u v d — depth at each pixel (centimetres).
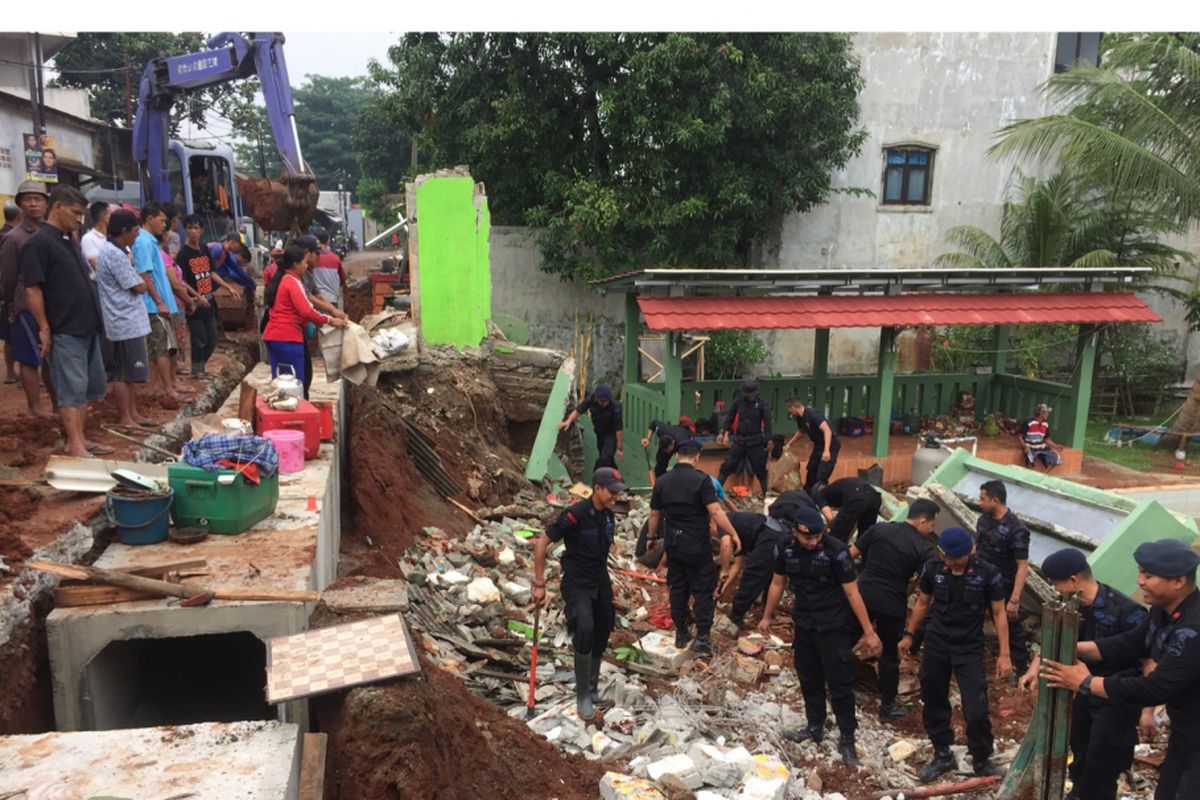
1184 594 448
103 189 2111
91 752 358
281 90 1429
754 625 838
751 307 1270
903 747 627
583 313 1947
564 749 571
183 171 1727
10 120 1683
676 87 1703
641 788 496
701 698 671
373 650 438
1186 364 2317
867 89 1991
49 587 458
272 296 880
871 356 2117
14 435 636
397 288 1764
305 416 734
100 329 615
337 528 766
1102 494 819
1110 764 515
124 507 517
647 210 1802
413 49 1844
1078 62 1880
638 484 1380
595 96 1817
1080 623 533
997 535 702
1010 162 2098
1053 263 1988
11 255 652
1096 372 2198
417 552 875
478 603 792
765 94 1709
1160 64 1650
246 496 553
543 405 1437
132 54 2920
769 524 805
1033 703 690
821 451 1166
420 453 1084
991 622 808
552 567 928
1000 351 1658
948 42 2006
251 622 458
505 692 649
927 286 1391
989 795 564
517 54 1780
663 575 959
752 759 540
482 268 1457
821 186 1856
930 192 2081
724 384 1462
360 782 388
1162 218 1906
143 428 707
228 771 346
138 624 447
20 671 415
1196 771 441
